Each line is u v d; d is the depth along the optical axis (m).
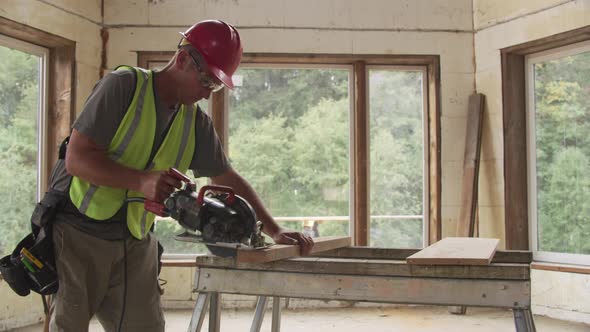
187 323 4.10
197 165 2.05
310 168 4.77
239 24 4.66
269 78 4.77
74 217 1.78
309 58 4.68
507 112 4.53
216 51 1.81
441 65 4.72
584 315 4.07
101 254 1.79
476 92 4.73
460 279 1.80
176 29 4.64
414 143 4.84
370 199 4.79
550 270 4.25
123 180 1.64
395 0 4.70
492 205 4.61
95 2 4.55
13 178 4.10
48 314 2.06
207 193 1.83
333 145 4.78
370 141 4.80
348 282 1.87
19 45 4.13
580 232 4.25
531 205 4.52
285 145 4.76
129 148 1.77
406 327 3.97
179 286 4.56
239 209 1.73
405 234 4.81
